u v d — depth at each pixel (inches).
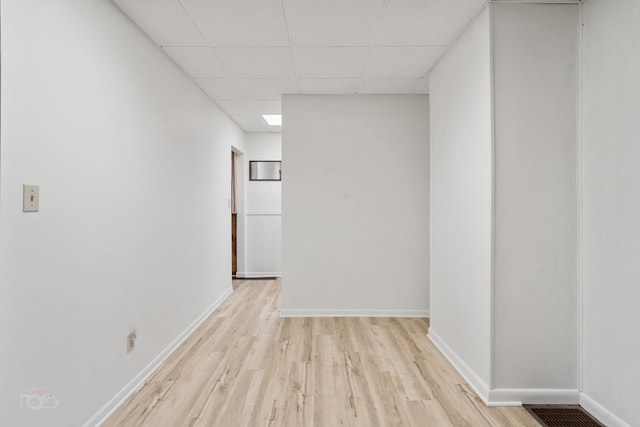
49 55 65.6
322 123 160.9
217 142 174.4
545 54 88.6
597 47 82.7
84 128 75.5
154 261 107.8
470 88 100.1
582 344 87.8
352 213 161.3
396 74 137.6
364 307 161.5
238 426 78.8
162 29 100.7
